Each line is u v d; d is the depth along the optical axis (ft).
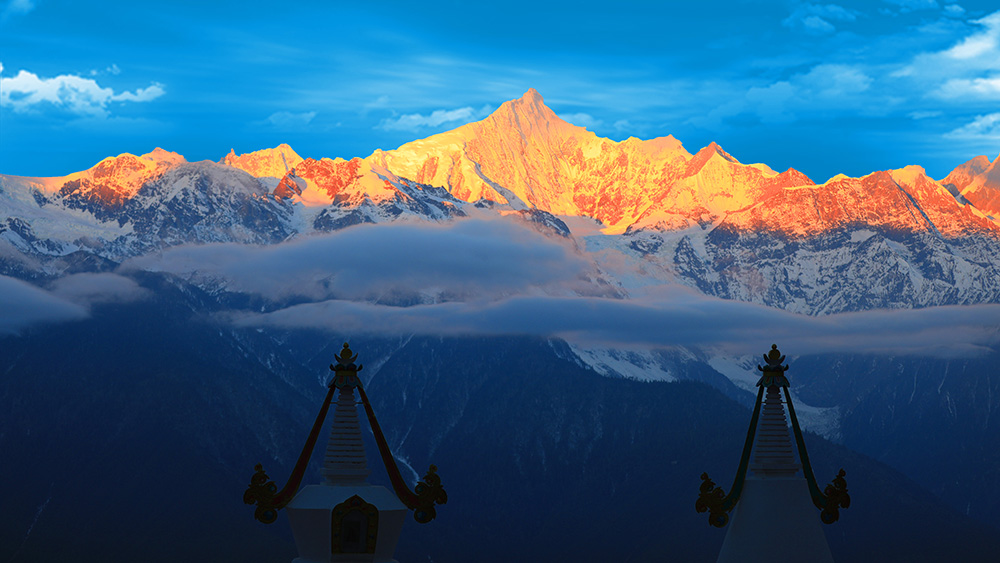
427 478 161.79
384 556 160.15
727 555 171.83
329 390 167.73
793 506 170.19
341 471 163.02
